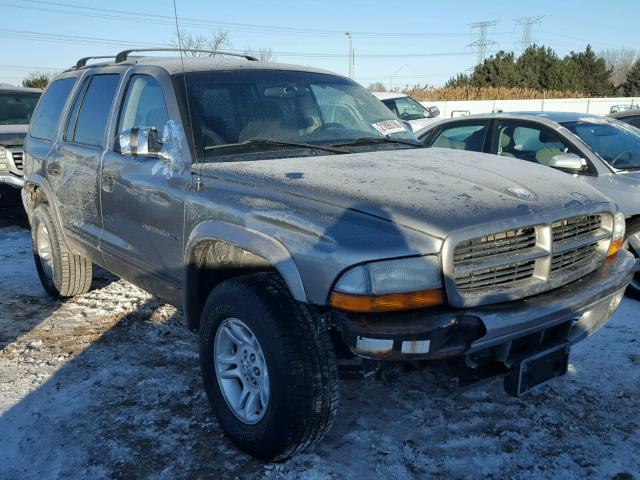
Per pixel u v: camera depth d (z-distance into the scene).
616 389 3.84
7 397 3.81
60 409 3.67
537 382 2.96
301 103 4.14
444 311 2.65
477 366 2.89
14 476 3.04
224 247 3.38
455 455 3.18
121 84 4.40
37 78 39.16
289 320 2.80
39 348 4.55
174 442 3.32
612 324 4.86
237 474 3.04
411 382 3.93
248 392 3.14
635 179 5.37
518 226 2.79
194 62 4.18
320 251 2.66
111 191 4.23
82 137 4.83
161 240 3.76
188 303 3.56
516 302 2.83
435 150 3.99
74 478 3.02
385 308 2.59
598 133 6.06
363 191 2.90
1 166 8.97
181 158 3.60
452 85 58.41
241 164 3.43
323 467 3.07
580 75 57.38
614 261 3.40
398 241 2.60
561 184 3.30
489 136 6.71
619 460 3.13
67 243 5.22
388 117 4.49
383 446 3.25
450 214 2.72
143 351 4.48
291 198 2.98
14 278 6.38
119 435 3.38
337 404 2.87
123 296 5.70
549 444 3.27
